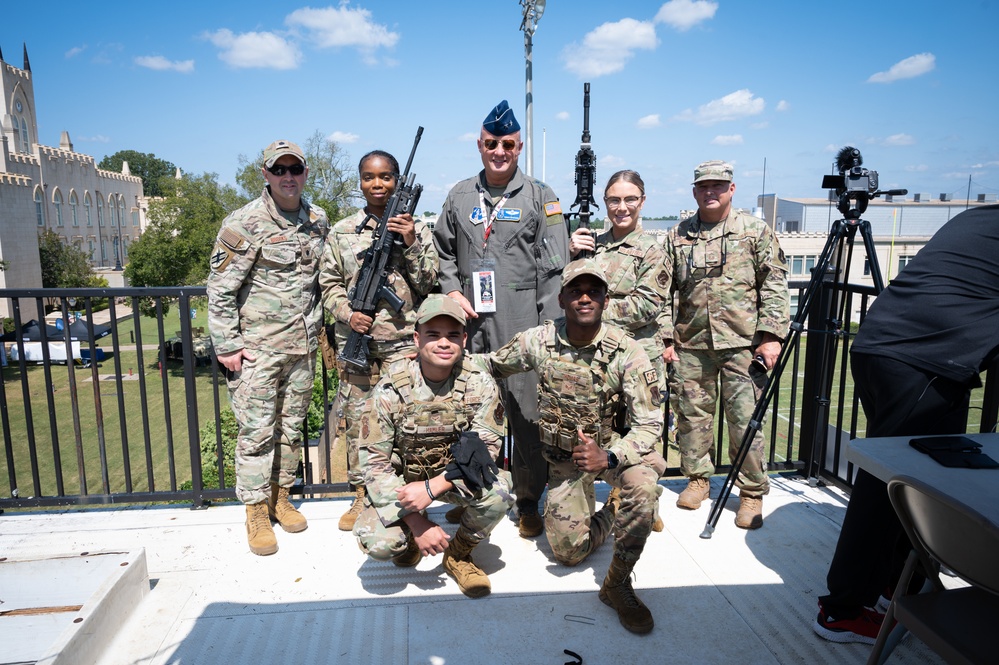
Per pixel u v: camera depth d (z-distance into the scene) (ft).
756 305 11.87
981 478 5.96
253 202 11.28
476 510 9.28
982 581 5.43
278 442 11.67
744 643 8.51
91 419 74.49
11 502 12.00
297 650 8.30
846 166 11.60
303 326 11.44
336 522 11.77
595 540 10.27
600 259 11.98
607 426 9.89
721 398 12.62
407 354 11.05
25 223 144.56
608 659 8.19
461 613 9.12
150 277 116.98
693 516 12.03
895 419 8.05
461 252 11.45
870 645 8.45
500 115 10.64
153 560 10.44
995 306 7.64
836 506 12.38
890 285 8.55
